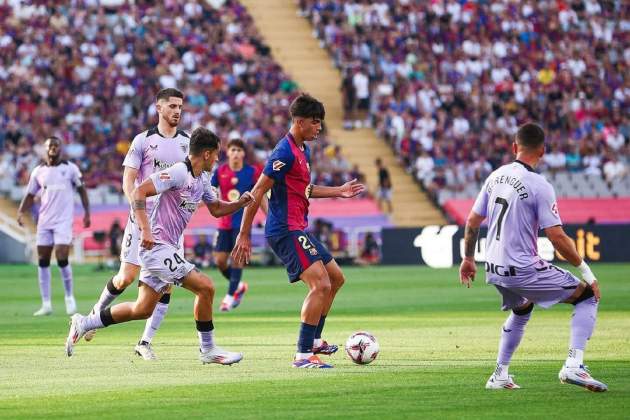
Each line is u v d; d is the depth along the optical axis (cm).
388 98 14338
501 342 3256
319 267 3772
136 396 3125
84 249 11994
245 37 14938
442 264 11425
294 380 3434
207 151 3738
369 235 11775
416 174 13675
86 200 6362
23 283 9069
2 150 12356
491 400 3033
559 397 3081
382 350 4272
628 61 15988
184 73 13900
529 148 3266
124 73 13550
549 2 16200
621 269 10131
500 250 3244
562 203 13488
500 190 3256
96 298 7469
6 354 4212
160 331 5103
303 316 3750
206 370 3703
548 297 3222
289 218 3800
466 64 15175
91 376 3562
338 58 15125
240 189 6412
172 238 3781
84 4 14262
